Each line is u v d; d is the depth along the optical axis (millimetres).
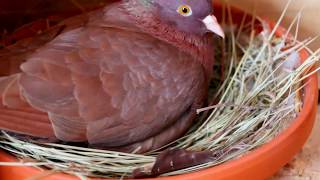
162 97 803
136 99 793
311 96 840
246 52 902
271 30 923
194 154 807
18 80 772
